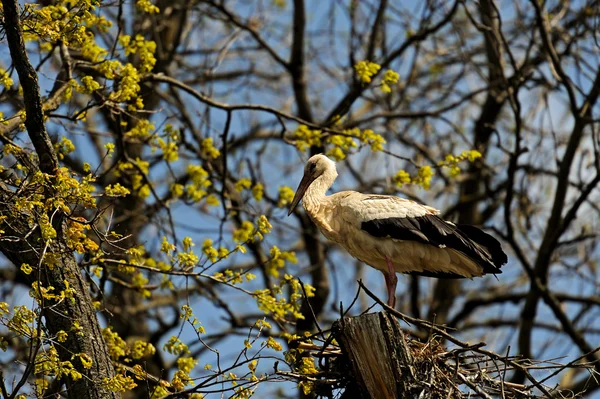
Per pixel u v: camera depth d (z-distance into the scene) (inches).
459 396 356.8
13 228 350.9
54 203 336.5
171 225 522.6
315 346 386.9
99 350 363.9
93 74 486.9
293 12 750.5
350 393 370.9
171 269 425.7
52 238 341.1
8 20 343.3
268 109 528.7
